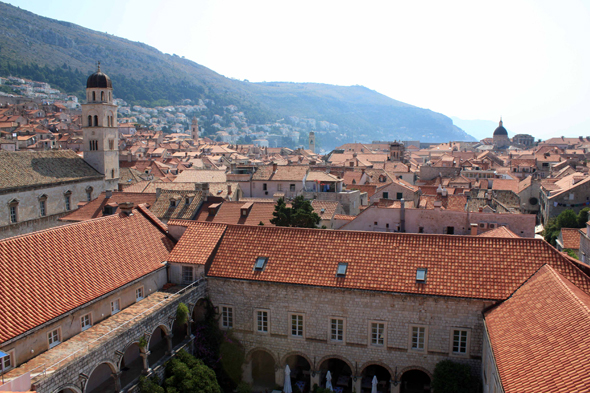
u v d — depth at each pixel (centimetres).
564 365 2630
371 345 4366
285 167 10788
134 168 13438
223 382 4575
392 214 6744
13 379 2797
